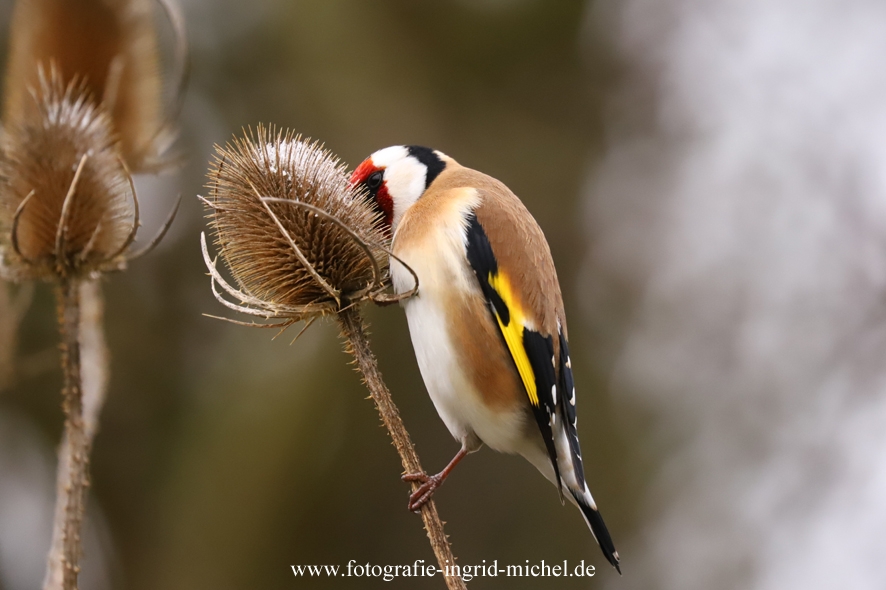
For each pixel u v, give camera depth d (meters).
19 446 12.20
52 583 4.65
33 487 12.16
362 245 4.98
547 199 13.80
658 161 14.75
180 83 6.33
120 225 5.05
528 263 6.39
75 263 4.76
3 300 6.77
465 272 6.26
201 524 11.66
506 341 6.23
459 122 13.73
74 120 5.07
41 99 5.42
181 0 13.34
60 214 4.75
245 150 5.86
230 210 5.72
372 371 5.38
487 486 11.84
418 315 6.26
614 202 14.56
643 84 14.98
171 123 6.33
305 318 5.39
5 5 11.66
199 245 12.90
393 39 13.56
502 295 6.26
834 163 13.77
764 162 14.09
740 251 14.05
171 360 12.69
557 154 14.04
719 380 13.54
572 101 14.45
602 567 12.04
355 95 13.22
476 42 13.87
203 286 12.88
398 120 13.23
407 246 6.39
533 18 13.91
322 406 11.90
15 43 6.16
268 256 5.54
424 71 13.62
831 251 13.72
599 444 12.75
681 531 12.62
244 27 13.52
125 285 12.65
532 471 11.96
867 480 12.38
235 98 13.36
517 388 6.31
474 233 6.33
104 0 6.15
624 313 13.84
